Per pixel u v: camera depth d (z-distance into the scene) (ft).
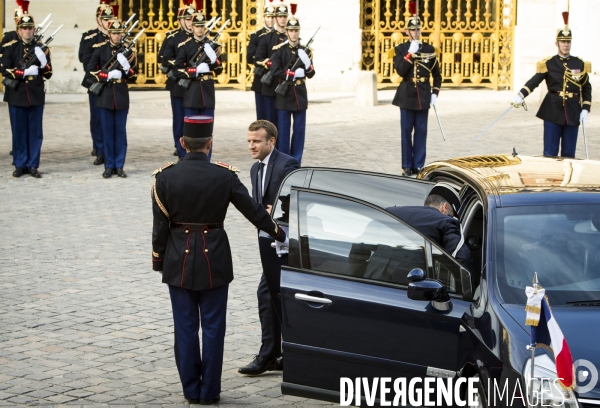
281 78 50.55
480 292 18.12
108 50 46.70
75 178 46.62
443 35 83.15
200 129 20.72
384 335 18.72
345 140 57.93
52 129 61.93
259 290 22.97
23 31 45.98
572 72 47.03
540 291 15.53
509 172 21.11
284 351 19.81
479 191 20.07
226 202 20.74
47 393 21.50
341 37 80.38
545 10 81.05
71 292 29.19
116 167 47.14
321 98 77.51
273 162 23.70
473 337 17.26
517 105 47.62
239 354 24.50
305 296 19.48
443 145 55.77
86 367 23.22
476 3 85.87
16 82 45.80
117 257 33.17
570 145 48.37
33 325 26.16
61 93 76.33
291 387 19.88
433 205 20.76
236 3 82.43
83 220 38.32
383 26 82.84
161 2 80.33
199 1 50.98
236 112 70.23
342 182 22.76
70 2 75.72
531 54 81.41
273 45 54.95
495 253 18.42
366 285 19.15
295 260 19.92
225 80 81.71
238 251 34.35
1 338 25.09
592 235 18.70
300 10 80.02
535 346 15.70
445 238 19.52
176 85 51.96
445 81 84.58
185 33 52.39
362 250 19.39
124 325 26.35
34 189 44.01
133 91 80.12
